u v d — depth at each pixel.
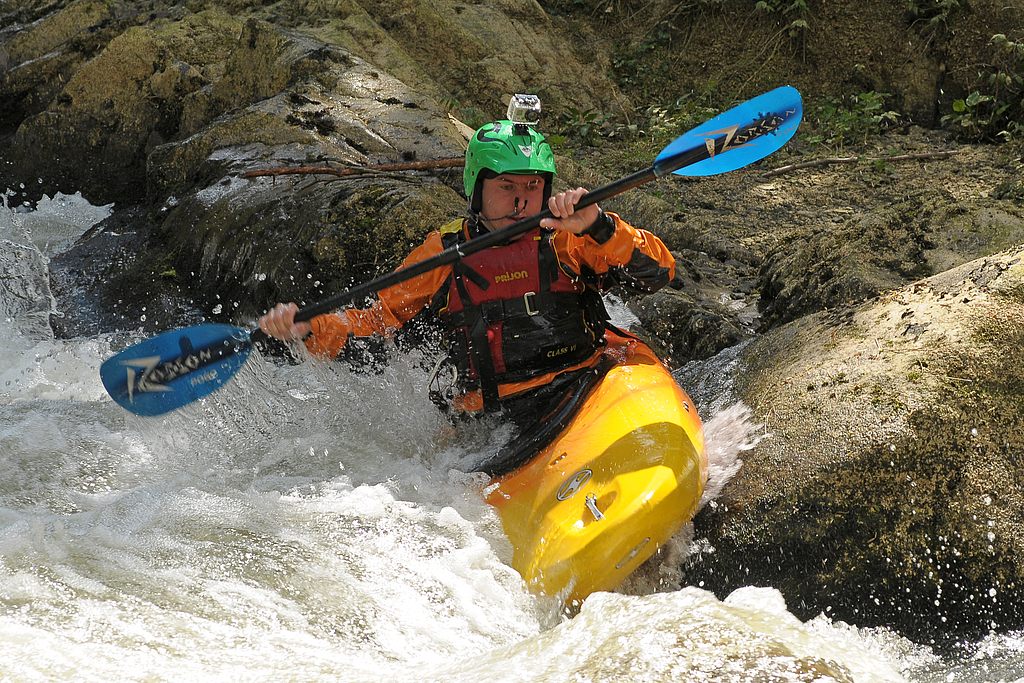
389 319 8.18
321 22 16.41
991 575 6.40
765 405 7.68
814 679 4.08
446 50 16.92
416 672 4.86
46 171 16.59
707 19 18.31
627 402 7.41
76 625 5.40
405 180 12.50
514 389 7.88
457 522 7.03
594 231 7.54
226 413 8.74
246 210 12.55
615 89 17.95
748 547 6.70
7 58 18.42
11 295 12.65
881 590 6.45
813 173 15.00
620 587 6.68
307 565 6.35
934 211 10.34
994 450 6.82
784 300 10.35
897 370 7.30
